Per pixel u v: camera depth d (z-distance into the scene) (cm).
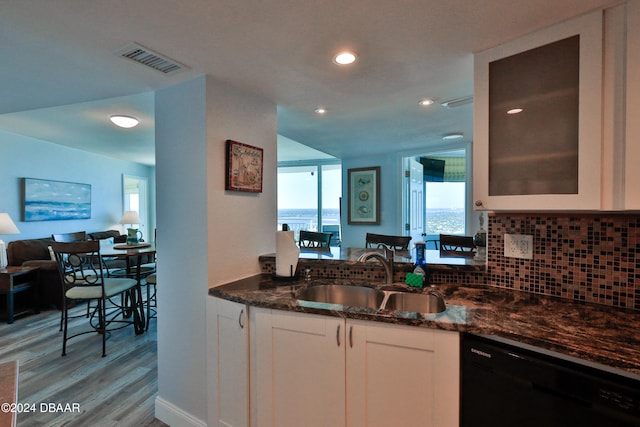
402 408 131
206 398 185
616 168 117
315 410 148
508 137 143
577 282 152
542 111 134
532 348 110
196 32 140
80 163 564
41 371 256
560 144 129
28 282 383
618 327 117
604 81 119
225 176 194
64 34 141
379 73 185
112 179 641
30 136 460
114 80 189
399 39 147
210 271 184
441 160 646
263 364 159
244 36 144
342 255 233
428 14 127
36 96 217
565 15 125
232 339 171
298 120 292
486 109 150
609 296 144
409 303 175
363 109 256
